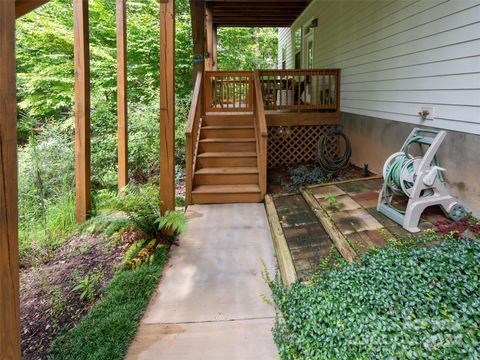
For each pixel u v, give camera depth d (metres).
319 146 5.51
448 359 1.54
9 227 1.29
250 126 5.89
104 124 7.41
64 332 2.26
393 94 4.40
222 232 3.75
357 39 5.58
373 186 4.34
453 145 3.24
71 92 8.49
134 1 10.64
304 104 6.43
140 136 7.01
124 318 2.26
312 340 1.81
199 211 4.40
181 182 6.36
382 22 4.66
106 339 2.06
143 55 9.96
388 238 2.86
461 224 2.89
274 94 6.33
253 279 2.82
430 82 3.57
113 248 3.54
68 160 5.60
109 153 6.65
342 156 5.89
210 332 2.17
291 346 1.88
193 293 2.63
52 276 3.06
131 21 9.78
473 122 2.97
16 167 1.31
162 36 3.51
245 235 3.67
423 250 2.40
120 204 3.59
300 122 6.30
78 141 4.25
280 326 2.11
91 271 3.08
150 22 9.99
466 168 3.07
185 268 3.01
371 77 5.06
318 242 3.12
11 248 1.30
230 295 2.59
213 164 5.27
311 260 2.81
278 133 6.33
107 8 9.66
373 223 3.21
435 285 1.98
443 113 3.37
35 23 8.28
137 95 9.44
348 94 6.07
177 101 8.86
